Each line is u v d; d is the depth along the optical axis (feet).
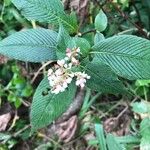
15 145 1.71
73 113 1.71
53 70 1.14
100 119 1.72
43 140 1.72
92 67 1.02
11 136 1.68
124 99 1.69
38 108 1.07
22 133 1.70
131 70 1.03
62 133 1.71
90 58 1.06
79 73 1.00
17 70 1.71
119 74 1.04
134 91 1.63
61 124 1.71
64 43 0.99
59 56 0.99
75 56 1.01
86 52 1.05
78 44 1.05
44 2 1.10
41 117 1.08
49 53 1.07
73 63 1.00
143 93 1.63
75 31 1.15
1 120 1.68
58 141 1.71
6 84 1.75
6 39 1.07
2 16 1.73
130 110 1.69
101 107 1.74
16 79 1.69
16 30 1.75
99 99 1.75
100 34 1.17
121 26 1.70
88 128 1.71
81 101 1.71
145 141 1.50
